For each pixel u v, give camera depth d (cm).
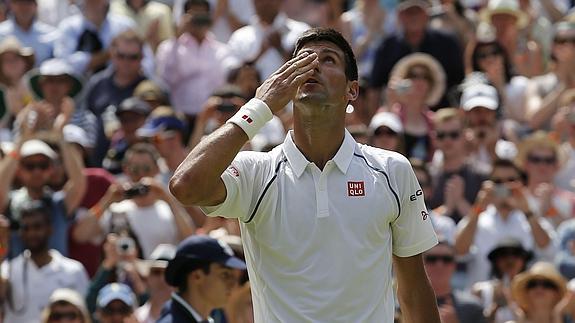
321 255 1570
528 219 3419
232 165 1571
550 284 3052
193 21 4438
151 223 3319
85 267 3356
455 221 3550
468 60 4338
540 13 4900
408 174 1614
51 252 3228
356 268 1573
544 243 3409
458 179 3569
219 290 2308
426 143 3928
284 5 5084
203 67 4419
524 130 4188
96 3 4606
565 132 3997
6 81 4191
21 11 4559
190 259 2298
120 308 2905
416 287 1661
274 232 1577
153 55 4806
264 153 1611
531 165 3750
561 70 4244
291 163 1588
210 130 3775
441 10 4622
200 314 2309
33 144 3397
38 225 3184
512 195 3428
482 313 3003
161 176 3666
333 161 1584
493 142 3919
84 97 4212
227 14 4859
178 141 3725
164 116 3725
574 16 4334
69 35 4572
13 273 3172
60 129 3528
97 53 4522
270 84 1557
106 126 4075
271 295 1588
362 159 1603
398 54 4312
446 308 2978
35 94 4191
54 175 3494
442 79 4141
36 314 3155
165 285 3014
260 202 1577
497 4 4538
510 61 4472
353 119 3969
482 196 3416
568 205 3716
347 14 4828
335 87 1574
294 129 1602
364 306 1580
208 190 1524
